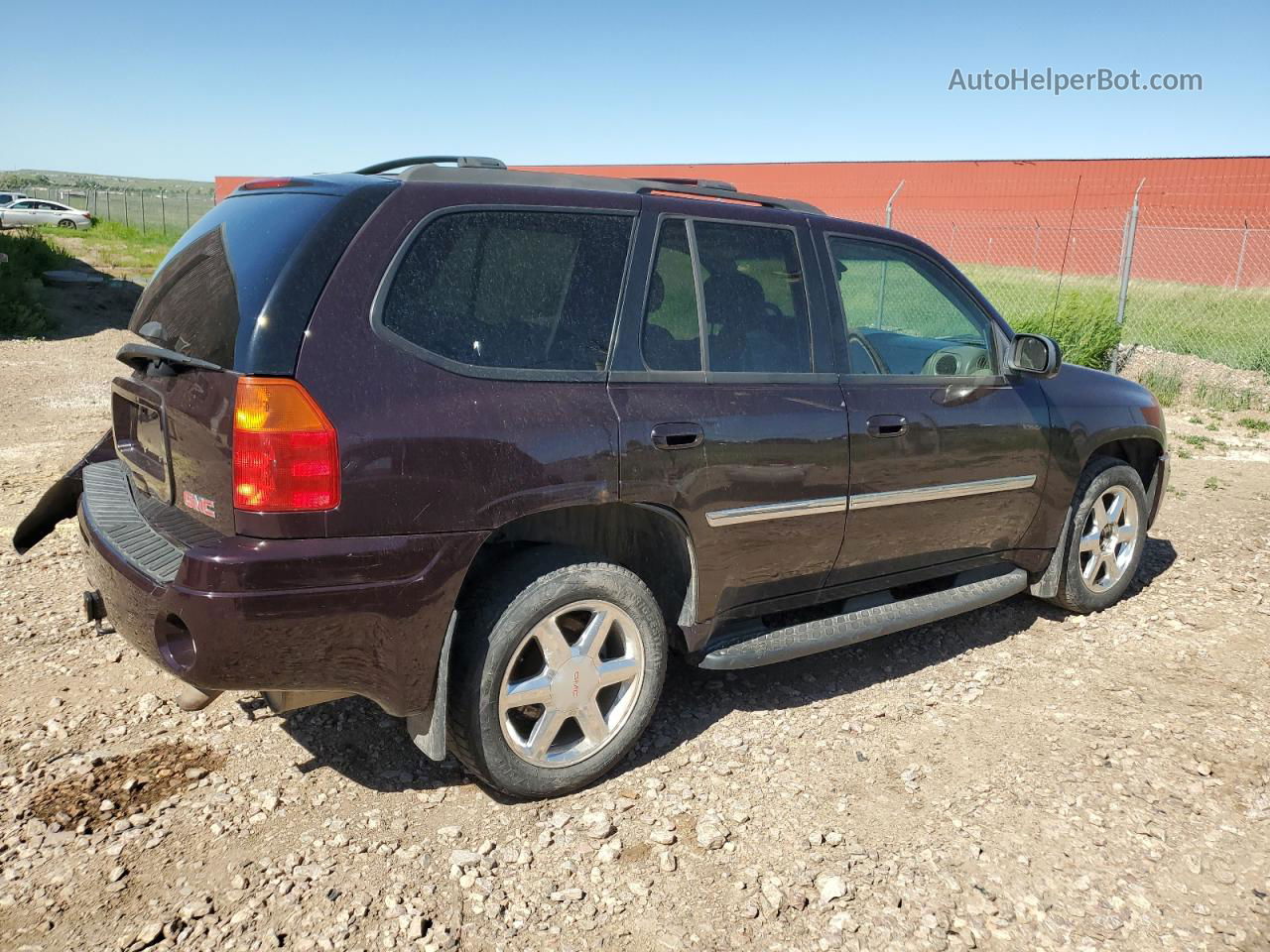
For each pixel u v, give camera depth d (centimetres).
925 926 261
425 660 283
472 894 270
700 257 342
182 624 267
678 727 369
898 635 465
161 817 299
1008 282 1992
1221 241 2436
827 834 301
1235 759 350
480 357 290
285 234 279
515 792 310
